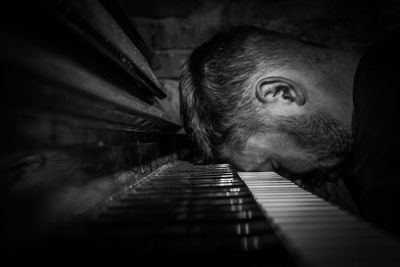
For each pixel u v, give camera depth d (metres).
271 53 0.35
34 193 0.13
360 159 0.24
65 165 0.16
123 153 0.23
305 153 0.34
